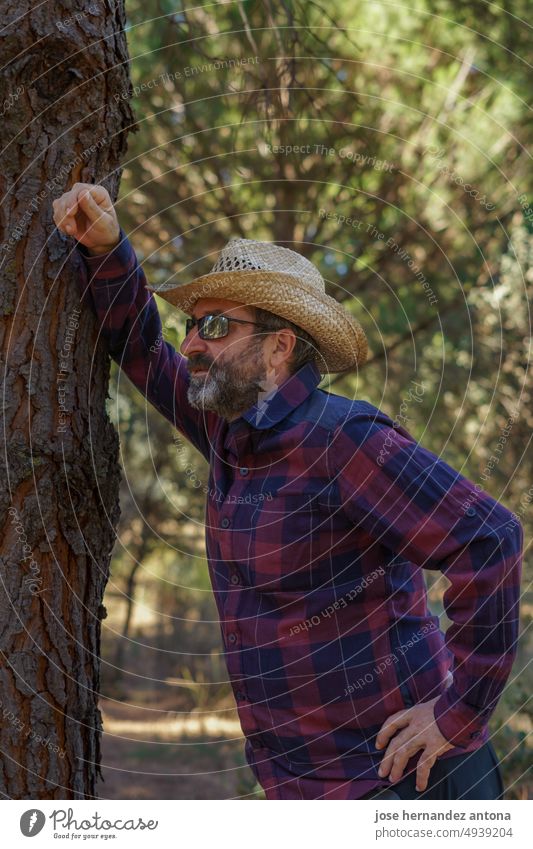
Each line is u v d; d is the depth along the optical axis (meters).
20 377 1.73
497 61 4.59
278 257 1.98
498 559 1.67
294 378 1.82
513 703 3.78
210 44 4.00
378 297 4.86
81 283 1.83
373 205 4.59
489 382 5.02
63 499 1.77
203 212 4.66
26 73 1.75
